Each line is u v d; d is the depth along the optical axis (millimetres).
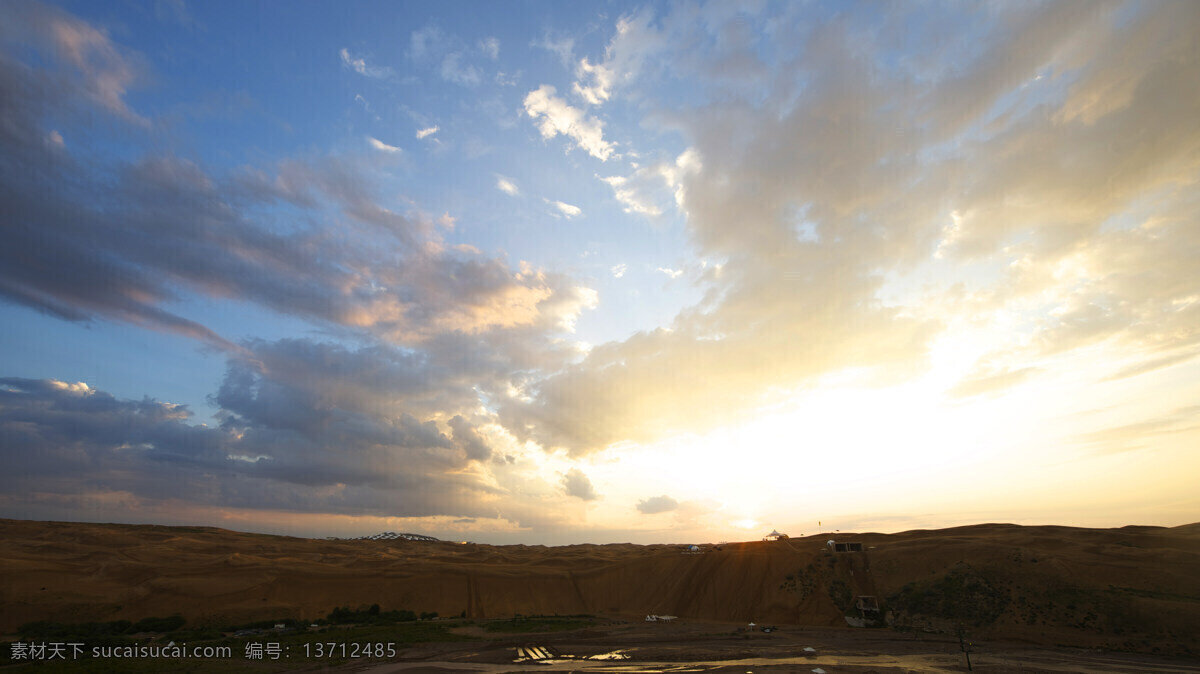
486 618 112625
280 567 122688
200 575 114812
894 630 90312
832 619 98375
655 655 69688
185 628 94062
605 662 65438
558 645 77125
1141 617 77000
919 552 107375
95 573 113812
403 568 129250
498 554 181125
